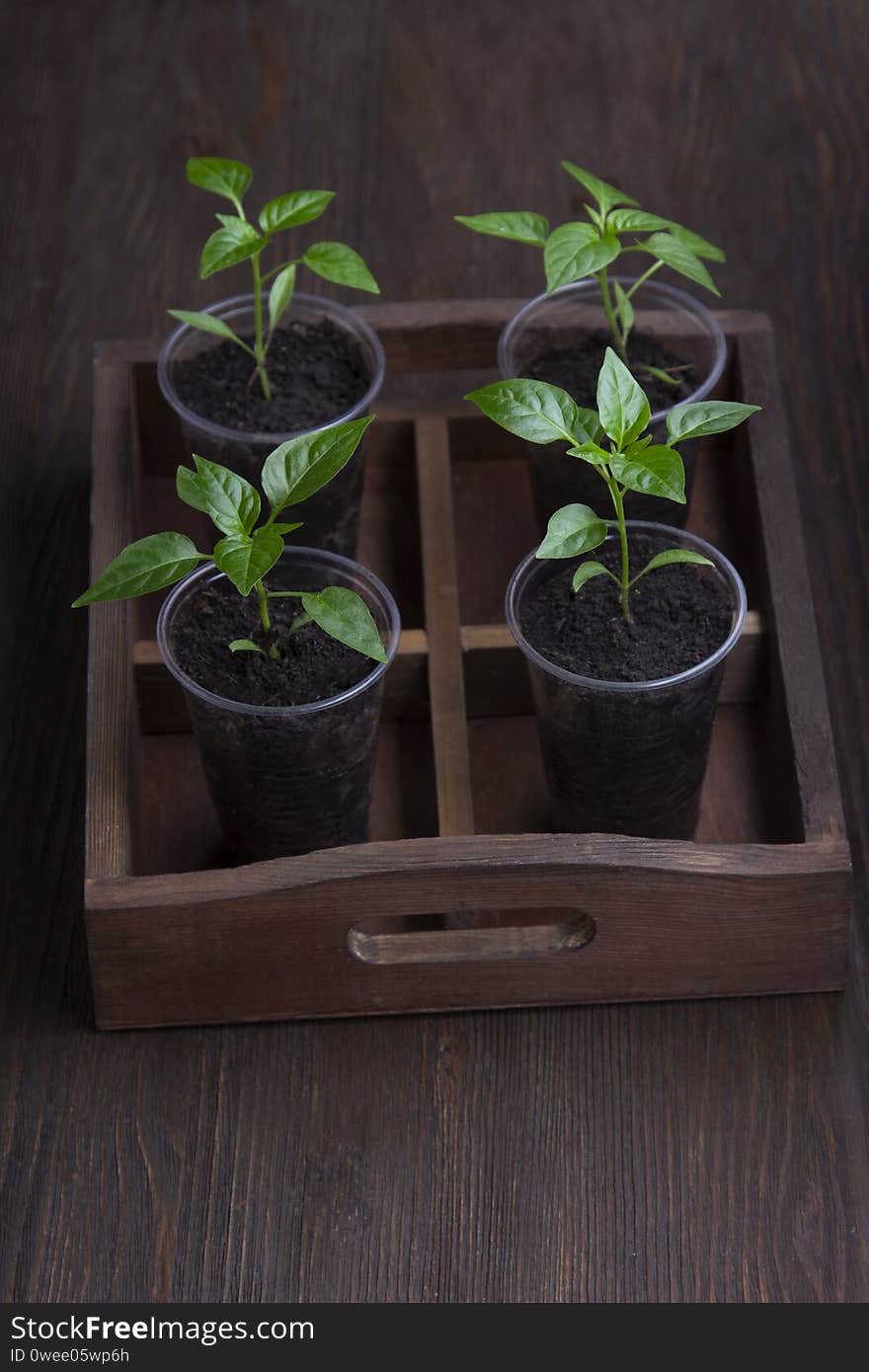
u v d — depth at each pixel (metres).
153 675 1.11
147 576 1.00
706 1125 1.04
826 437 1.23
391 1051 1.06
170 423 1.19
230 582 1.07
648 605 1.05
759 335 1.17
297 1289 1.01
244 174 1.08
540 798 1.12
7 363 1.27
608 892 1.03
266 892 1.02
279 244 1.31
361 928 1.08
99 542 1.12
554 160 1.34
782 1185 1.03
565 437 1.01
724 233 1.30
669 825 1.09
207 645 1.05
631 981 1.06
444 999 1.07
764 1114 1.05
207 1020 1.07
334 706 1.02
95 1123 1.05
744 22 1.39
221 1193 1.03
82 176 1.34
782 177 1.33
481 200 1.32
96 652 1.09
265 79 1.38
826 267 1.29
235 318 1.15
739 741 1.13
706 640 1.04
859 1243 1.02
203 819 1.12
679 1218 1.02
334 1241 1.02
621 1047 1.06
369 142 1.35
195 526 1.19
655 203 1.32
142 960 1.04
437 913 1.06
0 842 1.12
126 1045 1.07
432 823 1.11
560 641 1.04
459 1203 1.03
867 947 1.08
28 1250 1.02
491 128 1.35
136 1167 1.04
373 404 1.23
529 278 1.29
